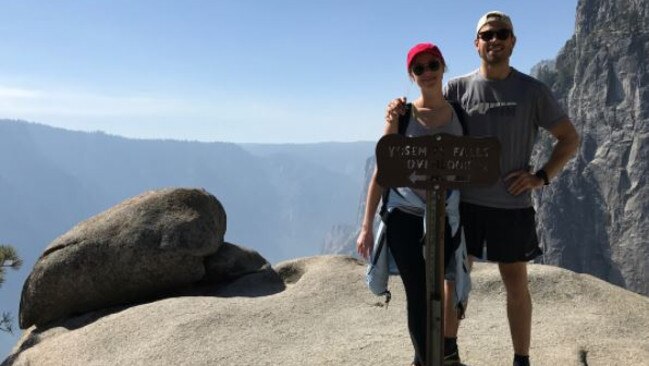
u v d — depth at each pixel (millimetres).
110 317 8945
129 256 10383
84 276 10375
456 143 4793
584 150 174125
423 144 4844
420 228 5277
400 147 4879
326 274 9945
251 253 11812
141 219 10750
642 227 155875
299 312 8641
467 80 5734
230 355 7297
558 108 5422
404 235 5273
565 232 165875
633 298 8727
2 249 12117
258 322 8312
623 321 7922
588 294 8766
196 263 10695
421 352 5113
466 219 5734
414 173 4879
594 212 166250
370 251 5465
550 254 167000
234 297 9805
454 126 5297
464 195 5703
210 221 11000
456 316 6121
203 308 8812
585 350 6867
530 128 5531
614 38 179625
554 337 7336
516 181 5395
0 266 12062
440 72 5172
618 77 175000
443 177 4840
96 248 10461
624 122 168875
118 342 8055
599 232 163750
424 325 5105
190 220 10766
